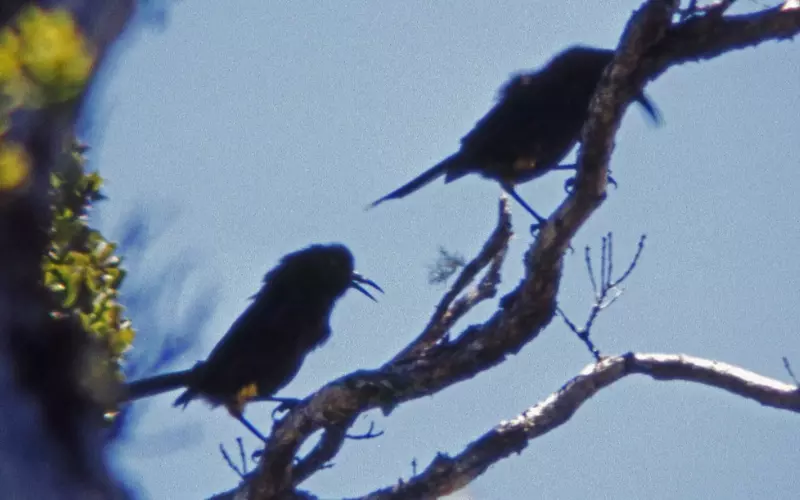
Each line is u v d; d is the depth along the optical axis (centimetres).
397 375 1176
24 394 800
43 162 825
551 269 1176
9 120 648
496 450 1216
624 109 1099
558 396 1246
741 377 1246
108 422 1008
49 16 586
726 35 1059
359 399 1158
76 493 795
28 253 873
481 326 1212
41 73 569
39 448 766
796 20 1054
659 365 1252
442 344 1210
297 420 1173
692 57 1074
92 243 1056
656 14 1049
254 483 1189
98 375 951
